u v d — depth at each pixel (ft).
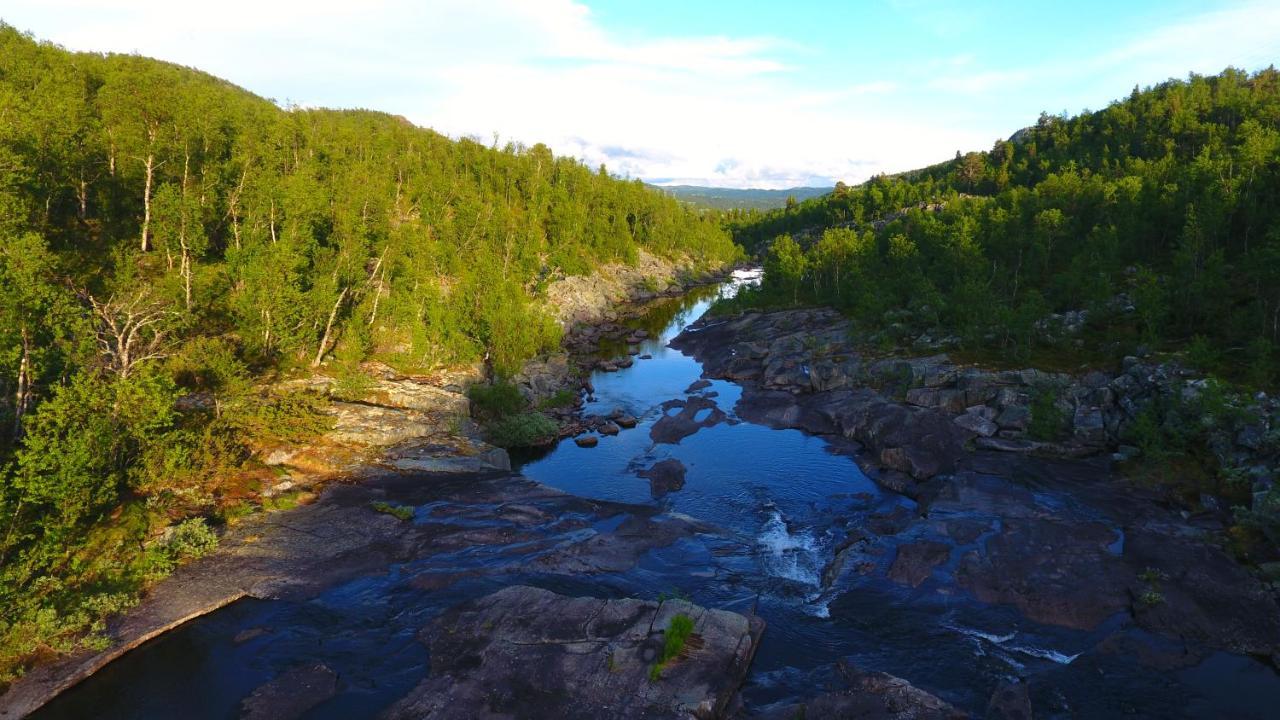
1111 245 288.92
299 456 169.58
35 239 144.87
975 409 209.46
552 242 556.92
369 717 88.38
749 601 120.47
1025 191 467.11
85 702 92.43
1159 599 111.55
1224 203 262.67
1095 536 133.69
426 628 107.34
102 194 246.06
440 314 270.26
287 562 126.82
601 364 333.83
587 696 88.89
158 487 140.97
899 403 231.50
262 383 210.59
